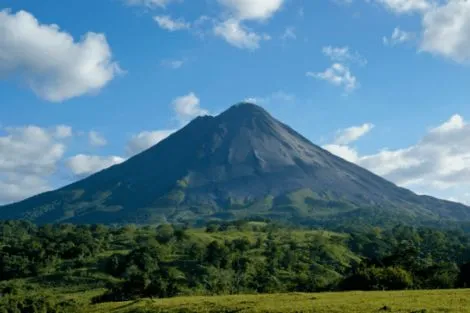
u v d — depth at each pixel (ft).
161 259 616.80
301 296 239.09
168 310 225.35
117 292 403.95
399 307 174.81
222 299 247.50
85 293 509.35
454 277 342.23
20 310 367.86
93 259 649.20
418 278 339.16
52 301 382.63
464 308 165.58
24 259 634.84
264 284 493.36
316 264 631.97
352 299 210.59
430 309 166.09
